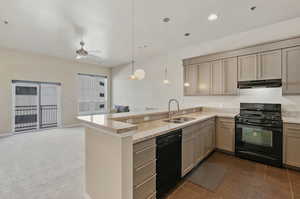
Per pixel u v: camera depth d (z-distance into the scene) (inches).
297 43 105.0
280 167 104.0
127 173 52.0
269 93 128.0
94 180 67.1
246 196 75.7
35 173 97.0
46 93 225.1
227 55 138.2
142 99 241.3
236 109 145.3
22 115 205.6
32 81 208.1
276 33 124.7
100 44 173.5
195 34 146.9
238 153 122.3
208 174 96.7
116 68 291.9
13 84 195.3
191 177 93.3
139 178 59.5
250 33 137.6
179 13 108.9
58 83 233.0
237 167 106.0
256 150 113.3
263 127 109.4
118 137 51.1
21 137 180.4
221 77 142.4
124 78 275.0
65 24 123.3
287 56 109.0
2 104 187.0
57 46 178.5
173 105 198.4
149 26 129.0
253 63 124.0
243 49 129.1
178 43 172.1
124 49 191.9
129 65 264.1
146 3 96.1
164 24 125.6
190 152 96.0
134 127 53.1
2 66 185.9
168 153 75.9
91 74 272.8
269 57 116.4
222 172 99.1
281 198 74.0
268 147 108.2
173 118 118.6
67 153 130.3
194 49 176.9
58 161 114.6
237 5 99.7
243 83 128.9
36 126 217.8
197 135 104.7
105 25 126.0
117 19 116.1
